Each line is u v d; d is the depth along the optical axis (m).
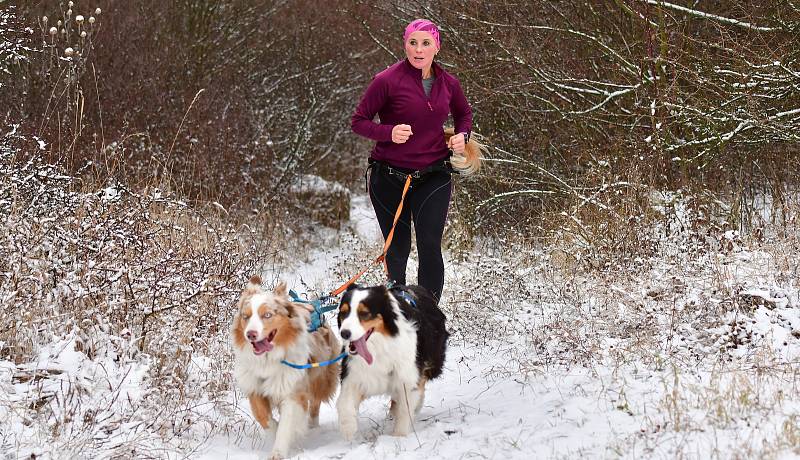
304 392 5.10
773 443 4.06
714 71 9.06
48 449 4.68
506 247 10.35
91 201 7.09
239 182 12.81
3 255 6.31
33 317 6.08
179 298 6.53
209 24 16.14
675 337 6.02
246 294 5.09
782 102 9.20
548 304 7.88
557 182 11.20
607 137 11.02
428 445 4.85
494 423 5.14
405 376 5.05
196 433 5.32
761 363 5.23
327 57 17.84
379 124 6.04
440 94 6.16
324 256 13.01
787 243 7.57
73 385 5.46
